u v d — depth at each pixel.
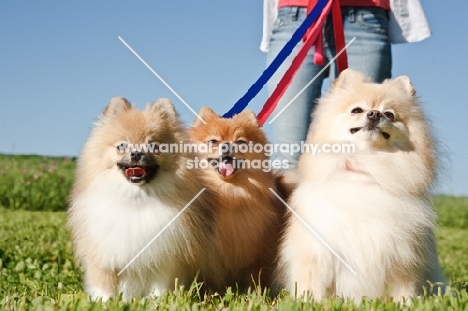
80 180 1.41
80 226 1.39
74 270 1.71
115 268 1.37
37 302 1.29
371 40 1.62
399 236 1.34
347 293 1.36
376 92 1.40
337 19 1.59
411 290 1.36
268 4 1.73
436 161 1.41
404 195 1.36
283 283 1.42
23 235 2.23
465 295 1.30
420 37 1.66
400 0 1.66
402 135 1.38
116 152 1.37
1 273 1.67
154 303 1.27
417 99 1.44
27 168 4.26
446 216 3.86
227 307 1.30
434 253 1.41
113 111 1.41
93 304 1.24
